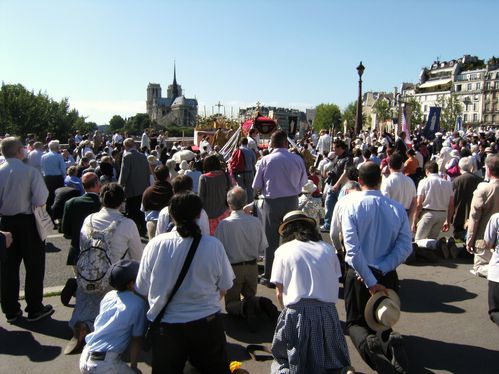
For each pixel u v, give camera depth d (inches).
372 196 164.7
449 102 4180.6
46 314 222.1
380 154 514.3
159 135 1171.3
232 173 388.5
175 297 129.9
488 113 4439.0
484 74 4451.3
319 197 346.9
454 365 173.3
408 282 262.5
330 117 5816.9
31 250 213.6
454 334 198.7
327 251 148.4
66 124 3034.0
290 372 142.3
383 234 161.8
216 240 135.5
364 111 5418.3
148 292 134.6
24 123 2844.5
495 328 203.9
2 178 207.5
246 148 392.2
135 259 189.6
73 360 182.4
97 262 180.2
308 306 142.3
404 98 4832.7
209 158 279.1
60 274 294.5
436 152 902.4
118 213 190.4
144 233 395.5
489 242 179.8
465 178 355.3
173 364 129.8
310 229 154.1
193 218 133.2
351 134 1112.2
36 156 511.2
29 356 185.6
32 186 210.7
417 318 214.7
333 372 140.4
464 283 259.8
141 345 153.5
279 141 257.4
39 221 214.2
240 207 218.1
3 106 2856.8
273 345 149.8
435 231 311.3
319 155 668.7
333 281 146.1
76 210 213.3
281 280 147.3
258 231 218.4
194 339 130.0
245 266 218.1
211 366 134.9
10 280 214.4
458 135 1055.6
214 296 134.0
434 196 303.0
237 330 206.4
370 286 153.9
